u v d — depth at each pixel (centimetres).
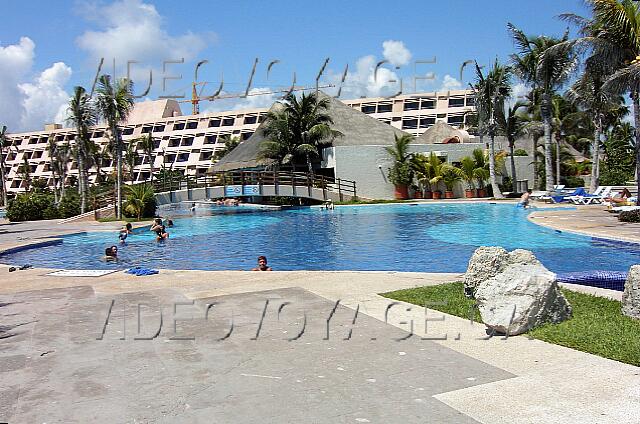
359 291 898
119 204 3225
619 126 5472
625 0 2228
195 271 1175
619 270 1276
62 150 8244
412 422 401
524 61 3675
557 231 1911
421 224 2588
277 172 4003
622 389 451
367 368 518
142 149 10119
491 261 817
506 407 423
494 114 4269
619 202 2748
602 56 2356
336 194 4250
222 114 10706
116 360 556
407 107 9294
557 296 668
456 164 4650
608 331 614
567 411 412
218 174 4050
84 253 1934
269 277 1064
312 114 4466
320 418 411
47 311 785
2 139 6731
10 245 2003
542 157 5028
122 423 410
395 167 4447
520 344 586
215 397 455
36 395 468
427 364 527
